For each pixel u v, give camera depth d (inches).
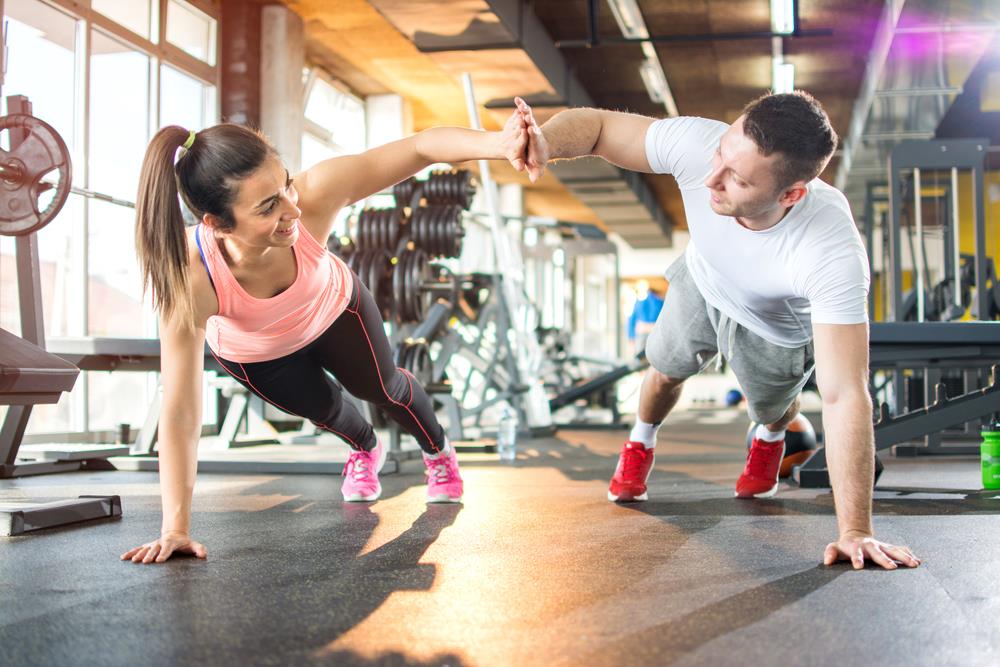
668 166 72.6
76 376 79.1
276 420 234.7
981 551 72.4
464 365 400.5
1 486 129.6
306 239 70.4
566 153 72.9
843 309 65.5
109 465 157.1
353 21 314.2
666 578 62.9
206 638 48.7
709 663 44.0
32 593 59.1
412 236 203.5
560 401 289.7
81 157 225.9
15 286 207.8
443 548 75.0
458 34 273.1
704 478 133.7
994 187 398.3
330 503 106.1
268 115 296.0
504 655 45.4
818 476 116.2
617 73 390.0
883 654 45.3
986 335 116.6
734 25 325.4
